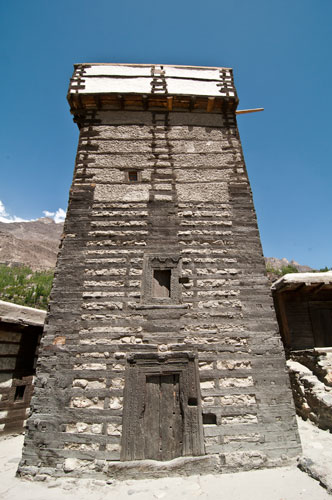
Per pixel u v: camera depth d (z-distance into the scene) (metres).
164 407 5.97
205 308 6.87
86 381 6.07
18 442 7.87
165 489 4.83
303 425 7.54
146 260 7.40
